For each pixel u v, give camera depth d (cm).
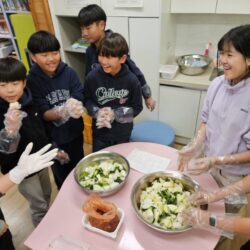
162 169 122
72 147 179
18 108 113
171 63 251
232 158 114
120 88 150
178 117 239
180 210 98
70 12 231
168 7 208
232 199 99
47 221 98
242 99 108
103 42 134
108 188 108
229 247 152
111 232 91
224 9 195
